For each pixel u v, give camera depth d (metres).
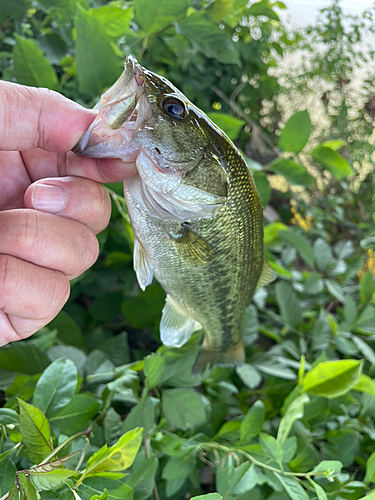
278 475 0.19
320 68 0.67
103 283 0.32
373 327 0.34
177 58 0.40
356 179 0.69
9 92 0.13
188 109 0.15
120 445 0.15
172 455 0.20
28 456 0.17
